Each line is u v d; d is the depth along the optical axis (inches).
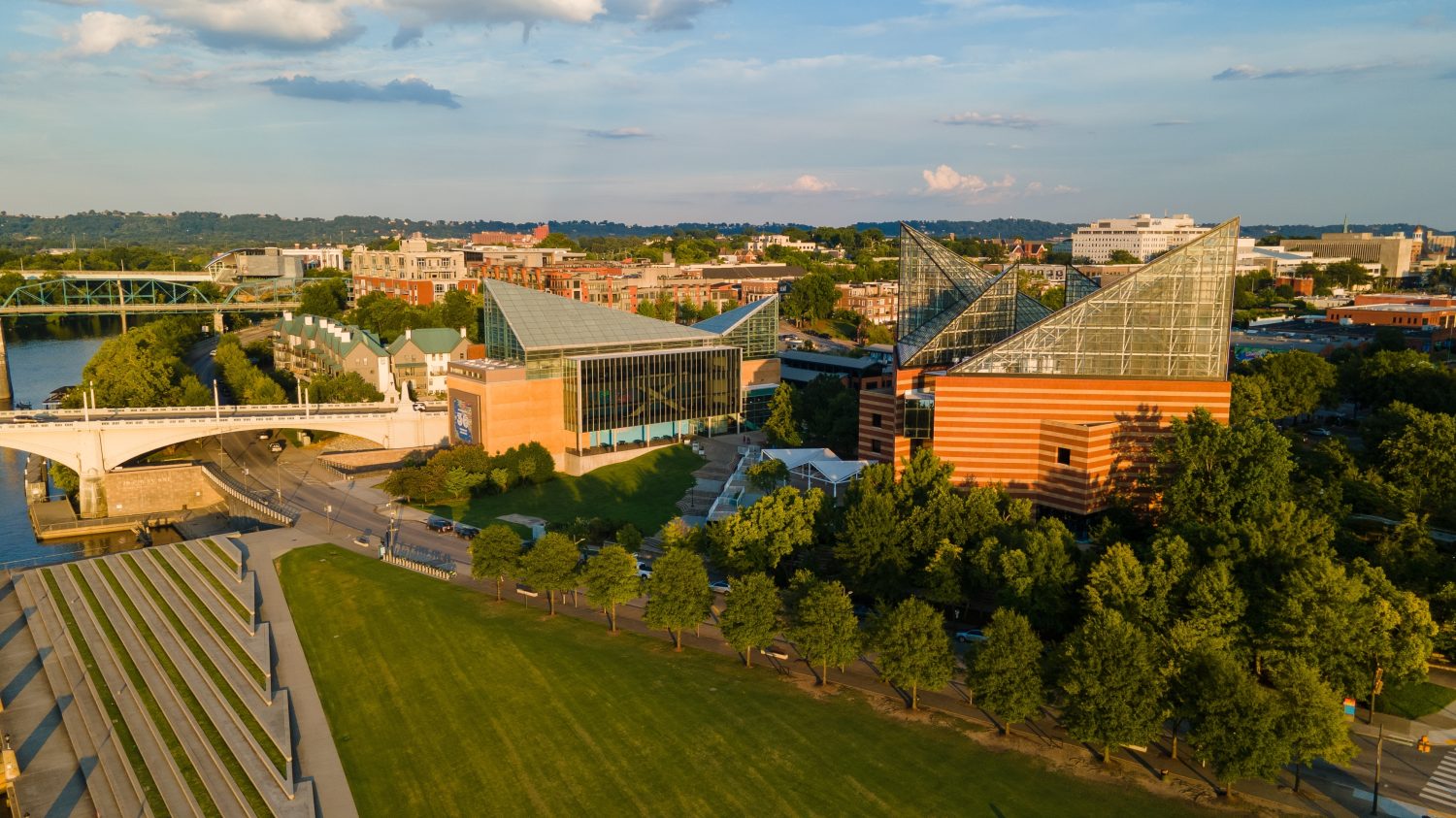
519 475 6909.5
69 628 4643.2
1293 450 5713.6
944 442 5231.3
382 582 4953.3
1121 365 5054.1
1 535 6796.3
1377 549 3895.2
